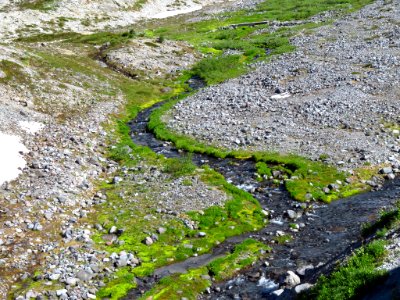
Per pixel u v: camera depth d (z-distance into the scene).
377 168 33.44
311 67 59.53
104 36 86.94
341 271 17.92
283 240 25.36
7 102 44.31
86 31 103.94
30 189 30.59
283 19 100.81
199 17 118.44
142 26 111.25
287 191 31.48
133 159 37.88
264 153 37.28
